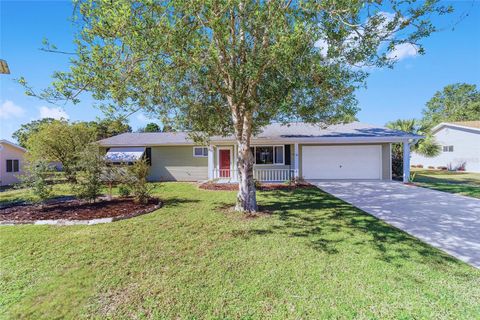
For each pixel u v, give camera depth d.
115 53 4.73
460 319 2.83
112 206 8.67
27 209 8.37
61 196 11.11
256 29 5.50
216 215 7.66
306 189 12.97
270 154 17.14
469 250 4.79
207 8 4.54
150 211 8.22
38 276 3.94
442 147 26.25
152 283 3.71
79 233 5.98
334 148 17.05
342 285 3.56
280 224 6.62
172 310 3.10
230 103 8.04
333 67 5.80
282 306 3.13
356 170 16.97
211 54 5.10
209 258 4.53
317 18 4.75
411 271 3.94
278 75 5.50
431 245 5.06
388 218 7.18
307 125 18.81
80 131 16.91
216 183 15.38
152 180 18.94
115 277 3.90
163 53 4.70
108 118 6.58
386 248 4.89
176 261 4.43
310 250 4.83
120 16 4.07
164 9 4.33
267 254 4.66
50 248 5.06
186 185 15.64
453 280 3.66
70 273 4.03
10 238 5.64
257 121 8.77
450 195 10.84
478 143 22.67
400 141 15.34
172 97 7.33
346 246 5.02
